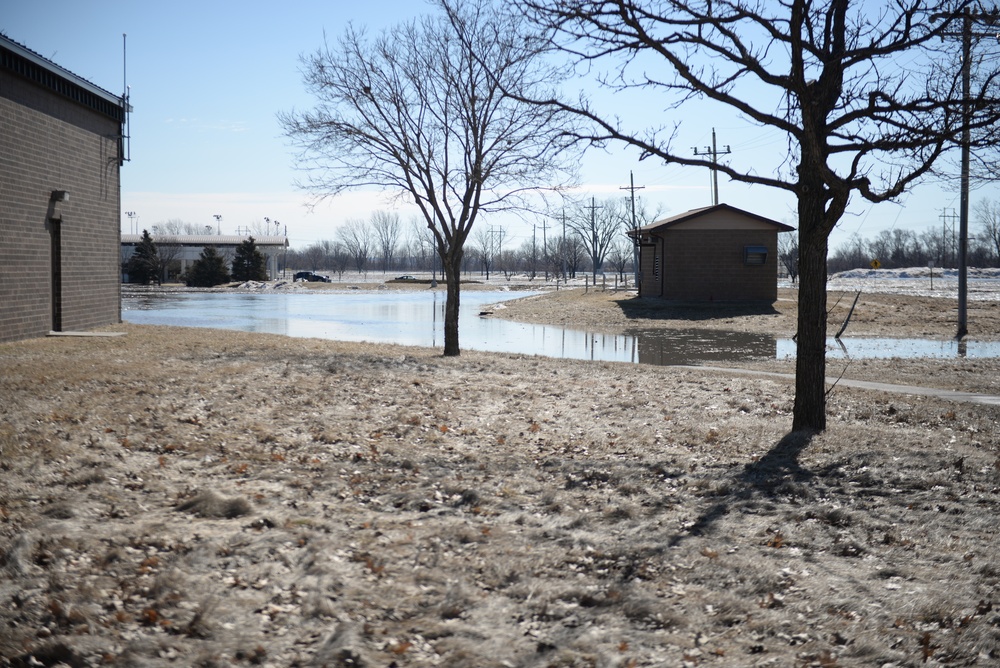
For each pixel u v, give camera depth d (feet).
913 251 472.44
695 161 33.19
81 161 76.33
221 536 19.77
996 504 24.40
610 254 405.80
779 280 308.60
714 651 15.01
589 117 33.63
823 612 16.85
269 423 33.30
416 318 129.08
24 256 66.13
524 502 24.03
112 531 19.79
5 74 62.03
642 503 24.08
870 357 75.05
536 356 65.26
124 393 39.27
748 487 25.81
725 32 31.55
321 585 17.22
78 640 14.37
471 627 15.62
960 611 16.88
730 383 49.21
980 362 67.77
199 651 14.32
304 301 188.96
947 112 31.27
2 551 18.22
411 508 23.20
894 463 28.48
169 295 224.33
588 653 14.70
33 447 27.40
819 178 32.35
